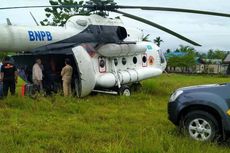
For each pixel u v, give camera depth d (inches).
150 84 744.3
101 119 436.8
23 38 582.9
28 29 593.3
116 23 692.1
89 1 651.5
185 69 3245.6
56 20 1121.4
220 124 320.2
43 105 485.4
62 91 612.7
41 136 333.1
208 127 322.0
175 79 1509.6
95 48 649.6
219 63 3420.3
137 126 389.7
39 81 601.9
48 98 547.8
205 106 323.0
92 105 532.7
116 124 403.2
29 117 429.1
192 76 2022.6
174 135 340.8
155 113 485.4
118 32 682.2
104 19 676.1
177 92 343.0
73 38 633.0
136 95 642.2
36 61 612.4
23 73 644.7
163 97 675.4
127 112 483.2
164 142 297.7
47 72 641.0
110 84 654.5
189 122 330.3
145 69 745.6
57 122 406.0
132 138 331.0
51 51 607.8
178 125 342.6
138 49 708.7
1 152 266.7
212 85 335.0
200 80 1488.7
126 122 418.3
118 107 531.2
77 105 497.7
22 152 271.9
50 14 1119.6
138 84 741.3
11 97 528.1
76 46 612.7
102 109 499.5
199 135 325.7
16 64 639.8
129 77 695.1
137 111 497.4
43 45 607.5
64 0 1111.0
